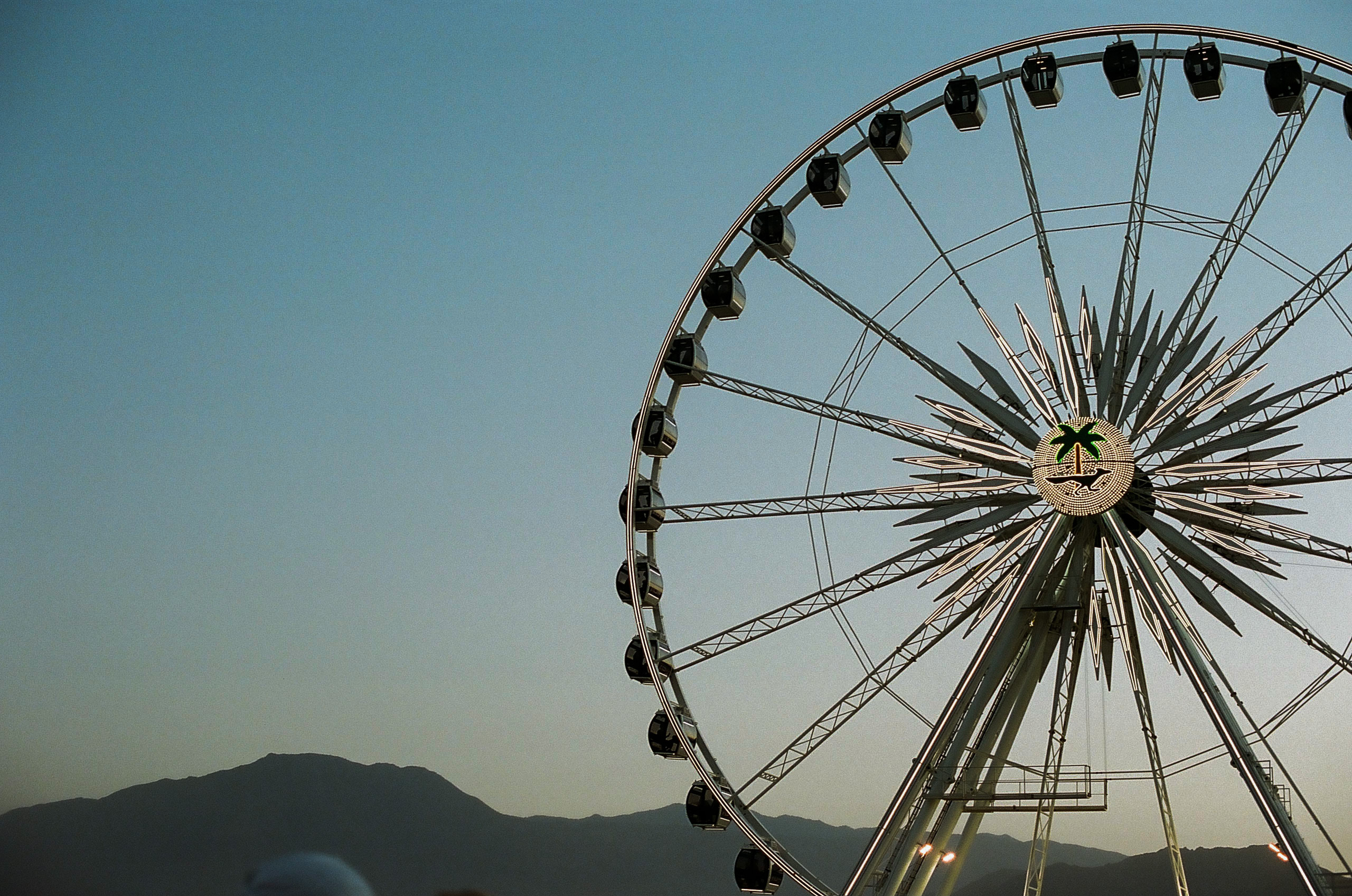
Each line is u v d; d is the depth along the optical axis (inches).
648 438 1551.4
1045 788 1401.3
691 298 1557.6
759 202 1553.9
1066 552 1433.3
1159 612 1318.9
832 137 1535.4
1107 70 1460.4
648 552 1569.9
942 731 1346.0
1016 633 1418.6
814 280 1524.4
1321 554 1320.1
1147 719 1375.5
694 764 1437.0
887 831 1341.0
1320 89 1421.0
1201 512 1344.7
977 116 1507.1
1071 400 1392.7
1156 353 1411.2
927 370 1477.6
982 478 1414.9
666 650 1539.1
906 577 1414.9
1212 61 1435.8
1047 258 1462.8
